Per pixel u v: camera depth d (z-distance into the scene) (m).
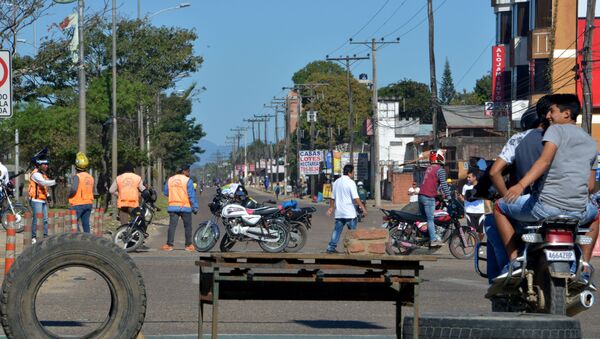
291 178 169.62
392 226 26.36
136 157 62.00
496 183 10.13
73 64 44.44
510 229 10.02
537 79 66.94
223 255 9.41
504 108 75.62
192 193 28.88
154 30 65.62
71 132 57.84
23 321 9.45
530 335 8.62
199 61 67.06
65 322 13.77
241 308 15.78
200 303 9.96
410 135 132.00
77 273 20.72
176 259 25.42
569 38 65.00
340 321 14.31
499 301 10.72
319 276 9.49
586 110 42.56
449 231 26.55
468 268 23.52
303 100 177.00
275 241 28.98
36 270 9.46
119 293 9.63
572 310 9.99
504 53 76.38
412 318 9.28
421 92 162.75
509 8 76.62
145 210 28.47
